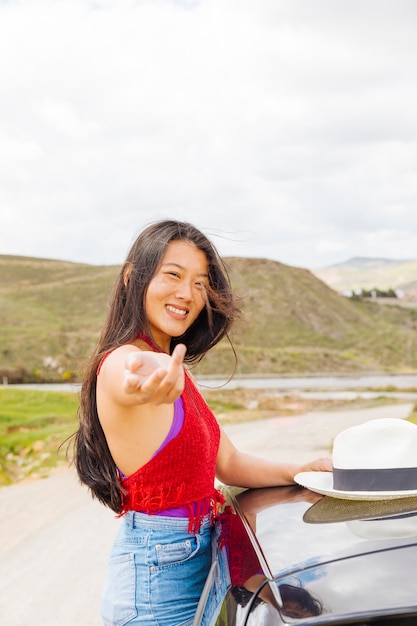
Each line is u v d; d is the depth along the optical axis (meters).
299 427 22.95
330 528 1.83
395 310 145.00
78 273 142.25
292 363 94.38
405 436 2.13
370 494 2.05
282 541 1.79
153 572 2.05
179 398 2.06
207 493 2.13
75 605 5.40
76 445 2.21
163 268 2.22
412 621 1.41
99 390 2.02
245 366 86.88
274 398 42.09
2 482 12.88
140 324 2.23
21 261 154.50
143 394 1.63
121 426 1.99
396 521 1.81
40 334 97.06
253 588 1.59
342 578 1.52
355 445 2.16
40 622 5.09
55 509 9.31
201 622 1.88
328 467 2.55
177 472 2.03
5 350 88.94
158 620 2.04
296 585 1.53
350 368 98.62
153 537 2.06
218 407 36.62
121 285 2.27
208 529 2.13
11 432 22.08
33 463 14.95
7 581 6.16
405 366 106.25
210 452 2.15
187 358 2.58
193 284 2.26
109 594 2.12
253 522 2.02
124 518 2.13
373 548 1.63
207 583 1.98
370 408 35.66
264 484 2.56
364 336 122.00
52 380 81.31
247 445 17.06
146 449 2.00
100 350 2.22
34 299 122.56
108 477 2.09
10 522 8.66
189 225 2.31
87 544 7.22
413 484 2.09
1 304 114.25
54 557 6.84
